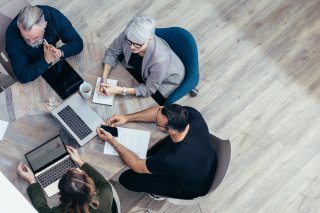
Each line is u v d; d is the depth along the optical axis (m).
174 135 2.18
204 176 2.36
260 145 3.24
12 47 2.54
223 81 3.45
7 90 2.44
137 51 2.46
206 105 3.36
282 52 3.56
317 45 3.59
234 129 3.29
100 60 2.55
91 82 2.48
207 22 3.67
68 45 2.52
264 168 3.17
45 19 2.59
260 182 3.14
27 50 2.59
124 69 2.54
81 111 2.38
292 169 3.17
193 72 2.54
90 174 2.23
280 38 3.61
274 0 3.71
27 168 2.24
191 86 2.57
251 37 3.62
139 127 2.39
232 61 3.52
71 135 2.32
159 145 2.67
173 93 2.61
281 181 3.14
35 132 2.35
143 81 2.78
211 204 3.07
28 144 2.32
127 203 3.04
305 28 3.65
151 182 2.62
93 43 2.61
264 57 3.54
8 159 2.28
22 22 2.39
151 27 2.38
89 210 2.09
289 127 3.30
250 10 3.71
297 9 3.71
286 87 3.44
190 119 2.27
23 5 2.68
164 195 2.59
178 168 2.25
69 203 2.05
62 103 2.39
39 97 2.43
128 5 3.70
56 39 2.72
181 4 3.71
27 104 2.41
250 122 3.31
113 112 2.41
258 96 3.40
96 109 2.41
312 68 3.51
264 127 3.30
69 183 2.00
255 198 3.09
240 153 3.21
